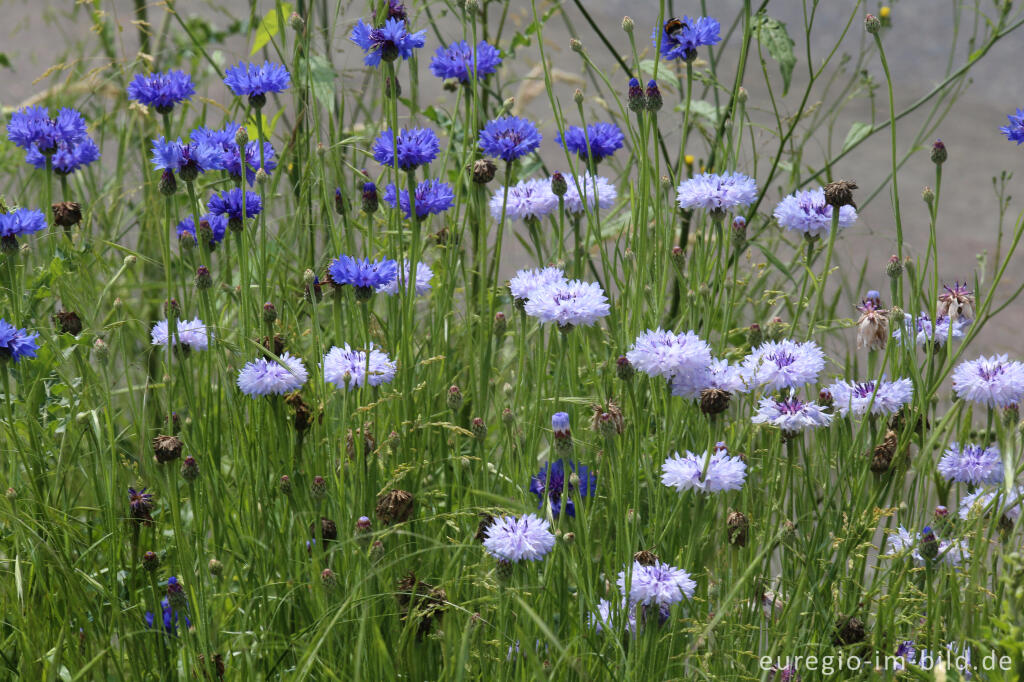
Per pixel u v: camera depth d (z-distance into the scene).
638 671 1.73
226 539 1.86
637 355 1.76
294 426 1.85
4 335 1.81
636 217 1.95
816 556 1.82
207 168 1.87
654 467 1.86
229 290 1.95
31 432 1.88
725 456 1.76
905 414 1.87
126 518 1.81
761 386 1.84
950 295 1.91
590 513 1.80
